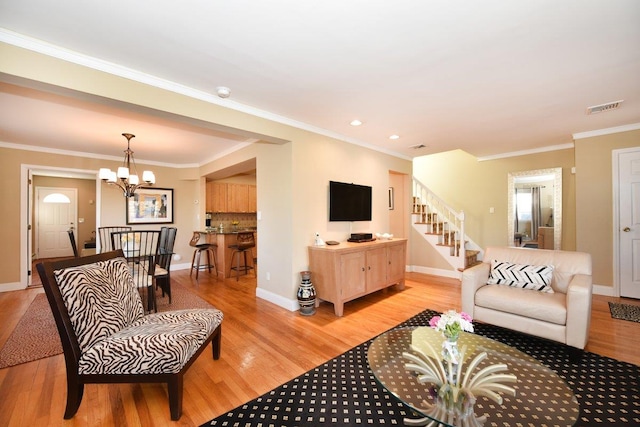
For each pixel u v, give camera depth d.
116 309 1.91
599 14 1.63
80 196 8.02
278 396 1.86
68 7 1.55
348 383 1.99
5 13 1.59
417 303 3.75
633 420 1.60
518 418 1.31
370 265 3.76
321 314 3.34
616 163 3.79
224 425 1.61
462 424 1.28
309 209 3.70
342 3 1.54
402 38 1.86
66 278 1.67
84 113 3.11
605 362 2.22
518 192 5.28
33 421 1.62
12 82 1.88
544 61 2.15
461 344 2.02
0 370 2.16
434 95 2.74
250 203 7.55
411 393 1.48
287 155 3.55
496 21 1.70
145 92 2.31
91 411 1.71
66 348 1.63
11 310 3.50
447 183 6.26
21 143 4.44
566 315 2.25
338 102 2.91
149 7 1.56
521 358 1.82
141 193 5.82
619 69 2.28
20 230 4.52
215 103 2.75
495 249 3.26
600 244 3.94
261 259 4.02
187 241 6.42
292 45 1.93
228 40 1.87
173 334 1.75
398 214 6.04
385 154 5.02
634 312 3.25
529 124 3.64
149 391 1.92
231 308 3.57
